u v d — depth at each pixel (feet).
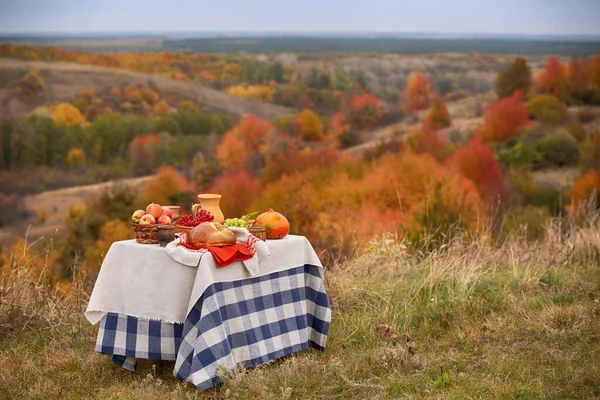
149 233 14.80
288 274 16.10
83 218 111.34
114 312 14.84
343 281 21.40
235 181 117.08
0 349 17.24
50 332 18.13
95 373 15.33
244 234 15.11
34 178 112.06
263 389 13.79
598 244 25.86
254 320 15.15
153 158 116.88
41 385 14.73
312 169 118.11
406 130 120.67
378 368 15.26
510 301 19.54
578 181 114.32
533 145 116.88
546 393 13.73
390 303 19.74
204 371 13.51
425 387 14.24
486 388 13.99
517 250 25.39
